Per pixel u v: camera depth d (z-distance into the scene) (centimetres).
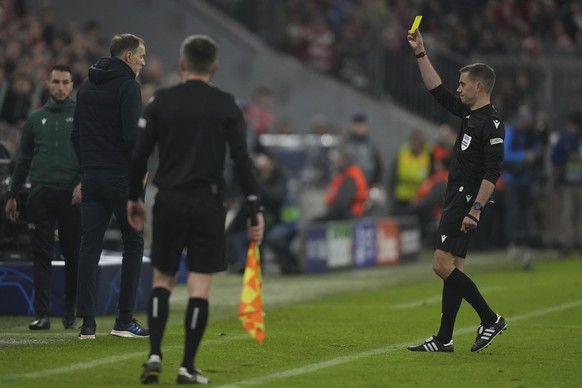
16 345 3497
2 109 5666
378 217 8625
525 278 6062
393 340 3738
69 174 3862
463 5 9744
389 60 9125
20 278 4359
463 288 3422
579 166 7669
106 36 8912
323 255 6594
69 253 3909
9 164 4409
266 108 8344
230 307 4741
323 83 8925
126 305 3681
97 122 3569
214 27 8888
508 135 7112
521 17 9669
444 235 3406
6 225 4412
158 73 7175
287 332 3916
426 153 7931
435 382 2950
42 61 7000
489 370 3147
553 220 7831
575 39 9762
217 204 2814
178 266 2845
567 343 3688
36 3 8675
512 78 9206
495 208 8069
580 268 6719
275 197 6372
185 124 2786
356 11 9225
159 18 8881
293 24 9181
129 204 2889
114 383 2844
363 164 7525
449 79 9112
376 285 5809
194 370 2841
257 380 2942
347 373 3070
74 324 3959
